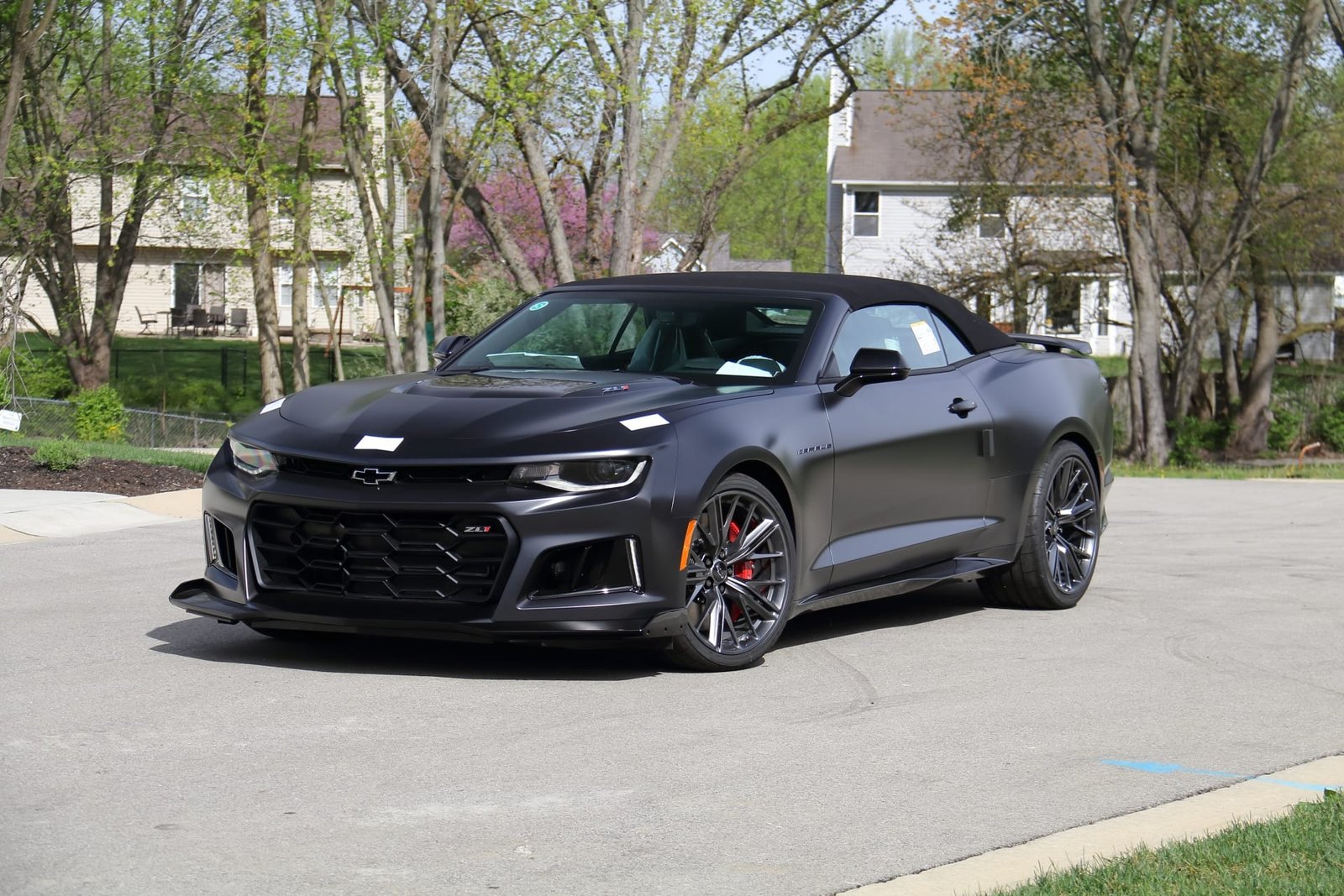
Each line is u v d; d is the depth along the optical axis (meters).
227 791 4.53
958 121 29.22
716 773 4.86
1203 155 28.34
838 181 49.50
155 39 24.20
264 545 6.23
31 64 23.70
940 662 6.74
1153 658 6.91
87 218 29.97
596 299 7.59
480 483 5.92
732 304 7.32
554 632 5.88
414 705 5.66
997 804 4.58
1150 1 26.52
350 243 24.69
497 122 20.53
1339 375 30.02
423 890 3.71
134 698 5.71
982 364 8.05
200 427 24.58
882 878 3.88
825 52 26.28
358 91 21.38
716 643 6.36
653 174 23.25
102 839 4.05
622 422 6.13
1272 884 3.70
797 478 6.64
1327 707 5.99
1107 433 8.73
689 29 22.69
